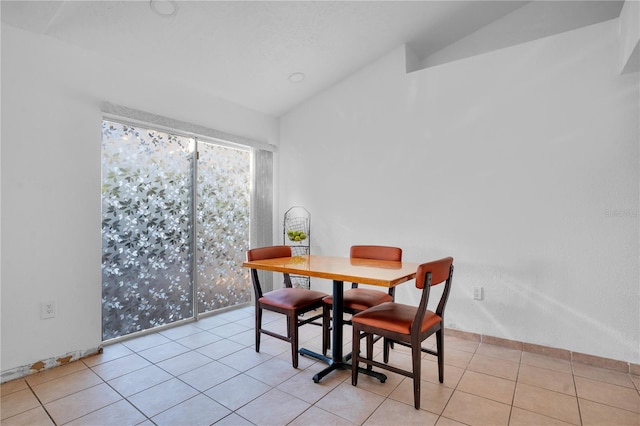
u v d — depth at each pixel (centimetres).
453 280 310
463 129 306
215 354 268
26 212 233
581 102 255
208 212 367
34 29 234
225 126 376
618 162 243
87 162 264
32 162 236
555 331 265
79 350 258
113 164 289
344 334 316
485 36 336
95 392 209
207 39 281
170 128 322
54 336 246
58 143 248
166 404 196
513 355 268
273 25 281
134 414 186
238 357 262
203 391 211
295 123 428
